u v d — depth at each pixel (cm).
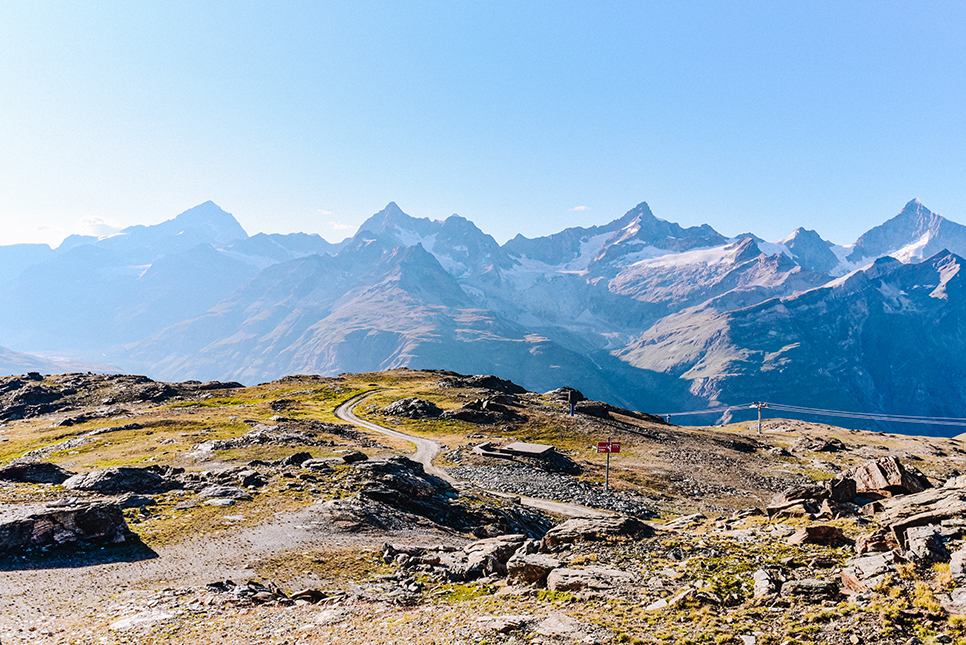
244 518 4756
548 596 2452
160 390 17675
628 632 1911
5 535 3766
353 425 12812
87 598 3152
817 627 1805
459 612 2403
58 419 13862
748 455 13138
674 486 9406
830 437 18950
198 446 8625
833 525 3019
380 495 5762
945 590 1866
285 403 15300
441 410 14325
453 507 6250
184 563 3753
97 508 4119
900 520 2816
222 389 19588
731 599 2139
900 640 1659
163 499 5284
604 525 3288
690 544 2970
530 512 6769
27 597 3123
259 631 2483
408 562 3756
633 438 12900
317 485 6075
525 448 10269
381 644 2131
